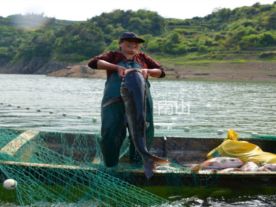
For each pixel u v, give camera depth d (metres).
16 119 22.61
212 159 8.70
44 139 10.59
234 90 60.97
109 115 7.71
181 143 10.76
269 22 150.38
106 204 7.47
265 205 7.55
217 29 168.75
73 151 10.64
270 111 30.36
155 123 22.25
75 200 7.47
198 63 114.12
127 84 7.35
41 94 49.12
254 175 7.57
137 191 7.44
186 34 159.88
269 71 102.00
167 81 93.44
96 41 155.75
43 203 7.47
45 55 162.62
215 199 7.63
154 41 140.00
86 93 52.12
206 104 36.34
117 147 7.82
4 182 7.11
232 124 22.53
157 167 8.66
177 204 7.48
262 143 10.70
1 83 81.56
